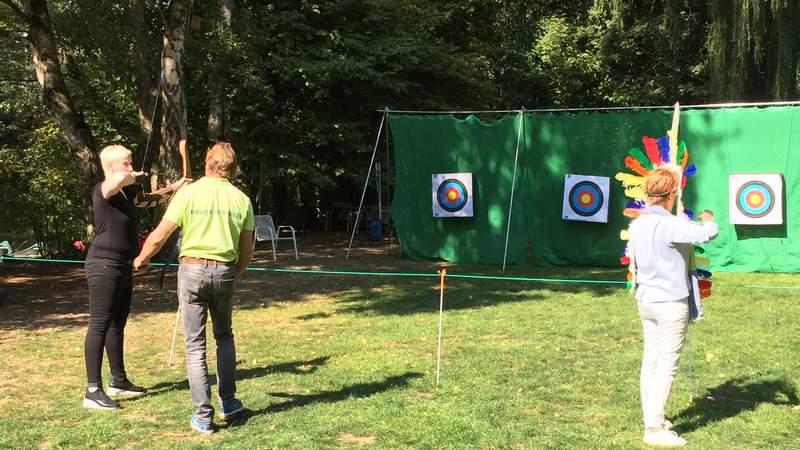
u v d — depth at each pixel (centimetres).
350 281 1130
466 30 2441
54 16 1288
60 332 771
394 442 414
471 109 2212
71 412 479
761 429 436
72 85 1608
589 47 2448
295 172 1842
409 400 496
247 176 1884
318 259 1462
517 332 725
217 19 1500
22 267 1446
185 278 432
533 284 1069
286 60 1714
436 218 1377
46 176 1798
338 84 1866
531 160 1298
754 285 1032
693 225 394
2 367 609
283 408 482
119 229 488
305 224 2333
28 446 416
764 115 1176
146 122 1410
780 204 1155
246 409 479
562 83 2428
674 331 407
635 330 730
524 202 1304
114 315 511
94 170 1297
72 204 1869
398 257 1472
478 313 835
